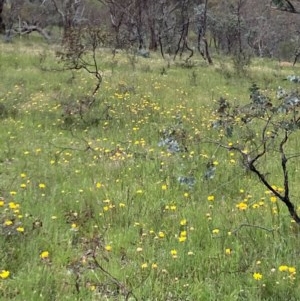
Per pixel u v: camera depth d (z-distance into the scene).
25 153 9.02
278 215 6.09
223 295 4.64
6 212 6.23
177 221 6.14
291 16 53.97
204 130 10.91
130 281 4.87
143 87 16.73
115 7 43.16
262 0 52.31
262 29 53.62
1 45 30.02
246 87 18.59
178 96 15.55
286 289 4.67
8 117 12.07
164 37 42.59
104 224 6.20
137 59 26.08
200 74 21.83
